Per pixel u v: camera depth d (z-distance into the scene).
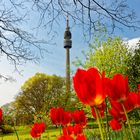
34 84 56.72
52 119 3.39
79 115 3.40
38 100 55.75
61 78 55.50
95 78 1.55
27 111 53.91
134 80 25.88
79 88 1.54
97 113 1.57
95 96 1.54
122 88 1.75
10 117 4.19
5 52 18.64
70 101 30.97
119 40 28.56
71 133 3.34
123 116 2.27
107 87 1.76
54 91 54.97
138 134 5.58
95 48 28.45
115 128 3.06
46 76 56.59
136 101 2.00
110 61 27.00
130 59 26.62
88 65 27.97
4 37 18.53
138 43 27.58
